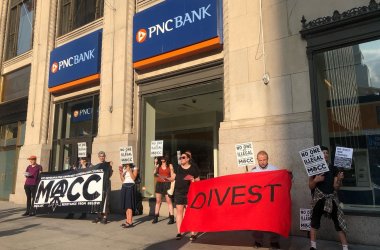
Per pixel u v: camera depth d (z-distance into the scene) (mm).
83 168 9688
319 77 7270
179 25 9648
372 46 6746
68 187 9711
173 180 8578
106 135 11164
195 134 12922
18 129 15445
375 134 6555
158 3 10602
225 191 6465
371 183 6461
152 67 10734
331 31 7039
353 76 6910
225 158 8094
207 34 8961
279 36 7816
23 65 15789
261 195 6082
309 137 7020
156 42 10172
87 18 13406
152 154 9289
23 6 16906
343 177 6383
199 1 9289
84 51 12391
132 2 11445
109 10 12062
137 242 6684
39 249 6270
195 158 12727
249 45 8250
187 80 9867
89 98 12773
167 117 12414
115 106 11086
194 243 6535
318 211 5637
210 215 6410
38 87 14305
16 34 17016
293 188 7035
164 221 8867
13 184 15156
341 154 5984
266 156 6441
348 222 6371
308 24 7305
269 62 7863
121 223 8711
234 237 6965
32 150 13742
